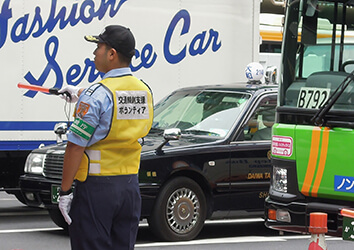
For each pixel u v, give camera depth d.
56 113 17.20
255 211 14.77
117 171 8.22
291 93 11.35
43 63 17.09
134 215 8.41
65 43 17.33
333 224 10.62
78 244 8.23
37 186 14.80
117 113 8.16
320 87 11.01
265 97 15.23
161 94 18.33
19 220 17.08
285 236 15.39
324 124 10.66
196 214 14.28
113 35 8.27
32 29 17.00
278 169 11.27
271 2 34.16
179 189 14.07
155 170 13.77
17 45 16.86
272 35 32.59
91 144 8.15
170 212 14.00
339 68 11.20
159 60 18.30
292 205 11.03
